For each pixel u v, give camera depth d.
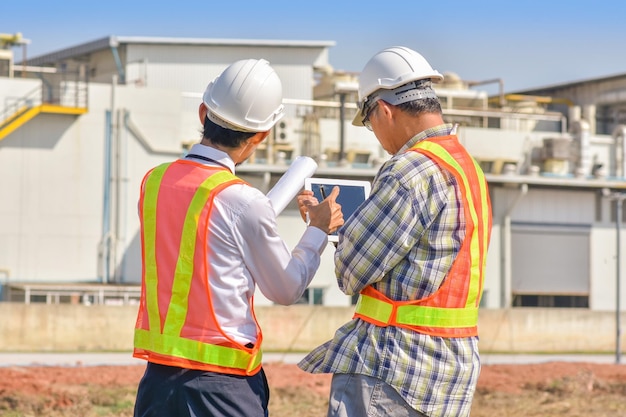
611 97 53.59
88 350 30.91
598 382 21.14
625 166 50.06
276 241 4.27
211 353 4.20
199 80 48.53
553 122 51.06
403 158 4.29
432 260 4.23
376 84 4.44
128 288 38.72
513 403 17.55
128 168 40.94
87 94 40.62
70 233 40.34
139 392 4.33
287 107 48.62
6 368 20.08
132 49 48.06
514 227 47.75
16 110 40.19
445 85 50.59
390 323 4.25
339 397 4.30
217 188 4.25
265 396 4.42
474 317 4.37
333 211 4.49
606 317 36.81
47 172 40.19
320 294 42.19
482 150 48.00
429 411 4.21
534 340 35.91
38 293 38.25
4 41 45.97
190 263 4.23
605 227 49.03
